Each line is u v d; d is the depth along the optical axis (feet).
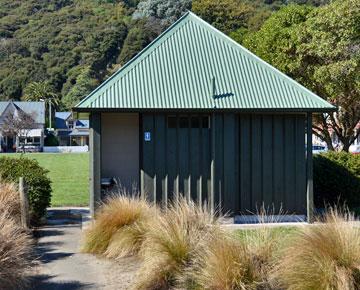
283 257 19.92
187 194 37.52
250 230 28.48
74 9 371.15
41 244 31.27
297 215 38.55
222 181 37.50
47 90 301.84
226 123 37.63
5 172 38.14
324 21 54.95
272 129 38.78
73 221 39.83
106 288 22.31
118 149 41.88
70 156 147.54
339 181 46.50
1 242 20.49
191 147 37.83
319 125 72.84
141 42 300.40
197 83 38.75
